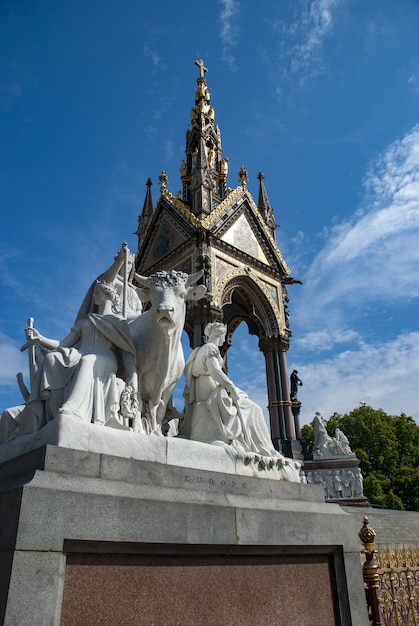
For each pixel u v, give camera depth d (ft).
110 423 15.03
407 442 176.45
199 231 108.17
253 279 115.65
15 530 10.11
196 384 19.95
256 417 19.93
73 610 10.52
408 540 56.39
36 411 14.58
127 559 11.86
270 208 139.74
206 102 149.79
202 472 15.08
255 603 14.26
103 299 19.58
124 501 11.92
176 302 17.33
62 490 11.04
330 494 89.25
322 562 17.16
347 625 16.55
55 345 18.51
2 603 9.53
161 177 125.29
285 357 116.67
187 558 13.11
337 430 96.84
